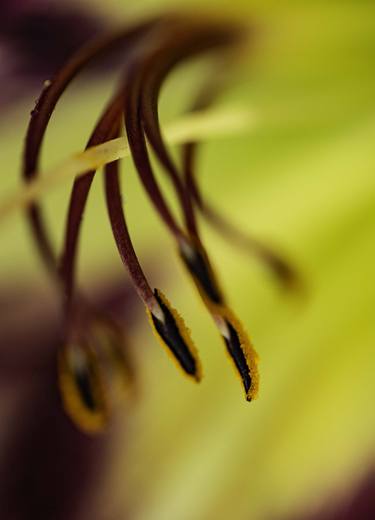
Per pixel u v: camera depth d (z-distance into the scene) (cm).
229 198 17
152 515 16
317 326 16
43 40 17
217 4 16
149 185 14
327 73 17
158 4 17
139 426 17
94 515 16
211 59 16
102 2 17
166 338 13
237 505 16
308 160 17
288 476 16
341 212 17
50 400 17
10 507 16
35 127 14
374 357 16
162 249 17
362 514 16
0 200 16
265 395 16
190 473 16
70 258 14
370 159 17
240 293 17
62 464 17
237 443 16
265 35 16
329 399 16
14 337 17
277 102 16
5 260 17
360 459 16
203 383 17
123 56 17
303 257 17
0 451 16
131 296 17
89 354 15
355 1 16
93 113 17
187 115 16
